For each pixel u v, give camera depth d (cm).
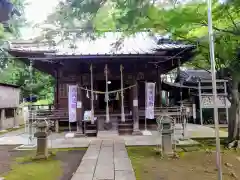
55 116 1521
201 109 1855
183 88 2131
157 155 889
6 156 921
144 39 1520
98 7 612
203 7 847
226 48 958
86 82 1455
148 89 1373
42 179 653
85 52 1331
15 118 1984
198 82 1894
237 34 856
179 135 1309
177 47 1370
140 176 655
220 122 1880
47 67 1670
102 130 1364
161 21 825
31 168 756
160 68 1573
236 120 1003
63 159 865
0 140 1269
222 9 862
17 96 2034
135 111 1386
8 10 634
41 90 2712
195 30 1070
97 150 942
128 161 771
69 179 652
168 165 759
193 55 1473
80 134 1329
